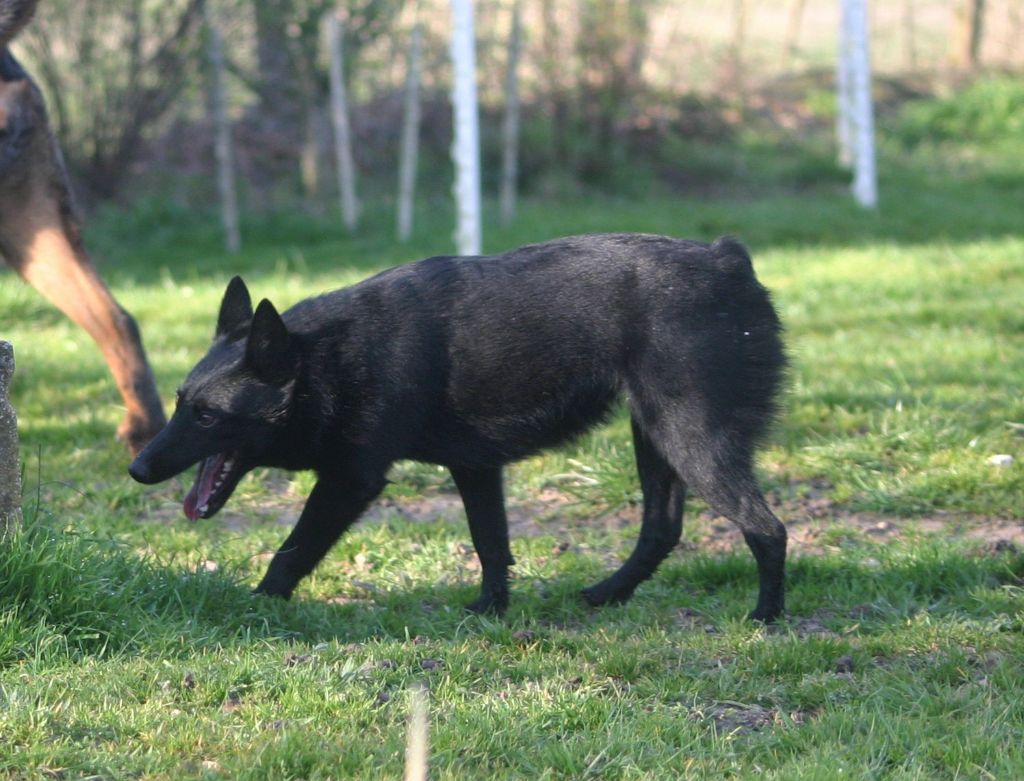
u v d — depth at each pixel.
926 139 46.03
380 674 8.70
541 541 12.41
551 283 10.08
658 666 9.12
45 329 21.70
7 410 9.30
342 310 10.04
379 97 40.81
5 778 7.23
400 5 33.94
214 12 31.59
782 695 8.71
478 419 10.12
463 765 7.55
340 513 10.17
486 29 38.00
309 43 32.53
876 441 14.51
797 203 35.94
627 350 10.01
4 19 13.35
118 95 32.34
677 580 11.45
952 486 13.38
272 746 7.56
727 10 61.44
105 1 31.45
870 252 28.42
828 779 7.31
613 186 38.22
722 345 9.94
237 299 10.30
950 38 61.00
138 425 14.38
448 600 10.92
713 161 40.94
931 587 10.93
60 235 14.19
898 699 8.54
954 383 17.08
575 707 8.23
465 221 25.88
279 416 9.87
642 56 39.22
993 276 25.05
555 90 37.72
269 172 37.38
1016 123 46.69
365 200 35.88
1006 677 8.83
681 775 7.47
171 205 32.78
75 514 12.99
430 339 9.98
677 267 10.06
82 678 8.49
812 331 21.17
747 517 10.03
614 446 14.46
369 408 9.90
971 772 7.54
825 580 11.27
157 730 7.80
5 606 8.98
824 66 54.66
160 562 10.57
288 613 10.06
